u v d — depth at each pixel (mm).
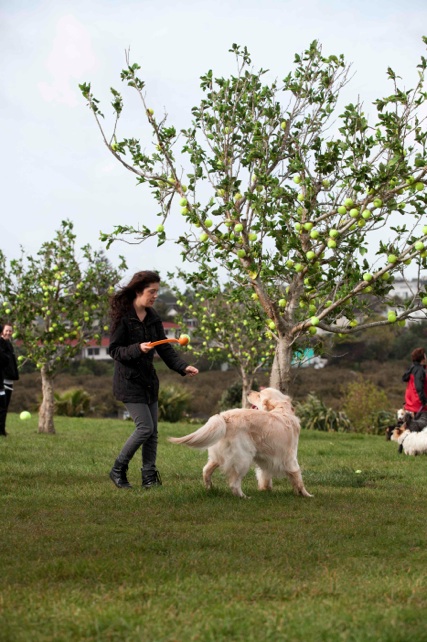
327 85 8922
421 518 6105
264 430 6938
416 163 7461
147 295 7395
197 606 3709
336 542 5176
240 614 3564
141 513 6102
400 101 7770
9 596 3844
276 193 7852
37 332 16328
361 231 7965
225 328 17438
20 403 36844
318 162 8320
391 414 25297
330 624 3398
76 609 3643
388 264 7691
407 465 10148
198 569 4402
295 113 8898
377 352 44031
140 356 7160
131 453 7363
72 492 7094
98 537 5195
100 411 30188
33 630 3357
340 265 8117
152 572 4293
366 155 7945
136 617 3514
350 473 9023
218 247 8266
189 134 8727
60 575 4281
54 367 15539
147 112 8594
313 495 7172
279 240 7988
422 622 3457
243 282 8820
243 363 17656
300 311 12359
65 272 15539
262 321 8742
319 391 37312
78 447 11500
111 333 7383
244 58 9070
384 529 5625
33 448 11219
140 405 7355
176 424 19234
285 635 3262
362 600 3814
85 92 8625
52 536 5223
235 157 8820
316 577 4285
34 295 15594
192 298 18047
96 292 15961
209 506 6391
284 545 5020
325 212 8383
